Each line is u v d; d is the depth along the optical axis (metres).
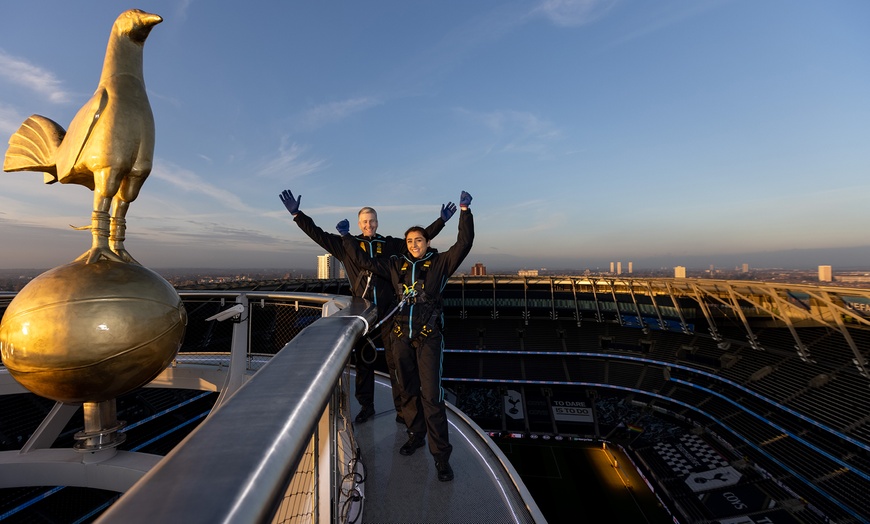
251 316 6.25
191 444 0.74
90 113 2.44
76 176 2.64
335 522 1.98
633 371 43.09
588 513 25.23
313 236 4.57
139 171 2.61
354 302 2.91
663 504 25.83
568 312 50.97
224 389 5.96
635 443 34.09
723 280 39.22
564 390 43.28
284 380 1.11
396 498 2.90
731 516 24.50
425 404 3.23
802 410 29.84
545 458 32.28
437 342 3.31
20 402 18.53
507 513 2.74
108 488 4.04
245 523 0.51
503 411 39.94
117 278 2.41
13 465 3.97
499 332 49.47
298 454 0.83
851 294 28.70
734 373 36.88
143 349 2.44
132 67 2.64
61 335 2.20
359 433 4.06
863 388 29.17
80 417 19.08
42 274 2.40
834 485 24.95
